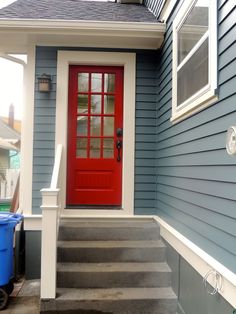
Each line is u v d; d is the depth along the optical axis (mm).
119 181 4469
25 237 4180
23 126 4332
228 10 2131
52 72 4324
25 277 4121
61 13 4457
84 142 4473
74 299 3088
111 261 3631
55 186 3520
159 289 3316
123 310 3078
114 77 4516
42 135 4289
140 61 4426
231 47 2082
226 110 2141
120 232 3926
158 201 4234
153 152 4395
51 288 3117
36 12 4395
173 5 3559
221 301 2111
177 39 3412
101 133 4477
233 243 2004
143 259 3650
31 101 4289
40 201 4238
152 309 3094
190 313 2738
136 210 4336
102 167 4461
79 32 4051
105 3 5367
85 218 4234
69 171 4430
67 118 4398
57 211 3359
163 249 3660
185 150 3055
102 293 3213
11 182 6602
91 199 4438
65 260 3607
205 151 2521
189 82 3002
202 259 2432
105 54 4383
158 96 4355
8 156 14844
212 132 2379
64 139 4301
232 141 1868
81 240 3881
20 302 3469
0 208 5559
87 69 4465
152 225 4047
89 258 3617
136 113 4395
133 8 5125
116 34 4082
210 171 2408
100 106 4488
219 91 2258
